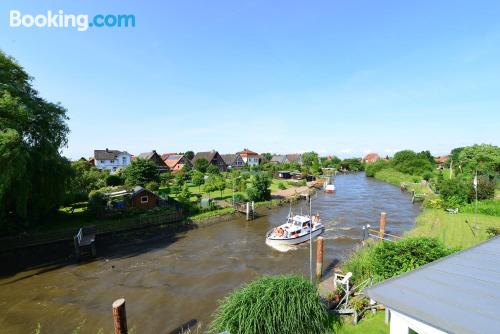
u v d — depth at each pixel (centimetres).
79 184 4206
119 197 3503
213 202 3800
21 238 2330
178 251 2512
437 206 3725
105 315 1521
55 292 1778
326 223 3362
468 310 430
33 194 2483
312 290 1138
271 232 2869
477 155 5634
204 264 2212
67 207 3469
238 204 3912
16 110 2031
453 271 570
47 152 2473
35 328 1414
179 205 3559
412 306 449
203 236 2967
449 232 2569
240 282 1897
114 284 1880
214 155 8969
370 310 1254
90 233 2634
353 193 5759
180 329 1384
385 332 1097
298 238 2642
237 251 2502
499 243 748
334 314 1207
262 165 10494
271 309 1034
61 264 2216
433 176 6869
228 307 1095
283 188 5975
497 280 524
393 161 10056
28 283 1903
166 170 7819
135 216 3144
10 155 1919
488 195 3609
